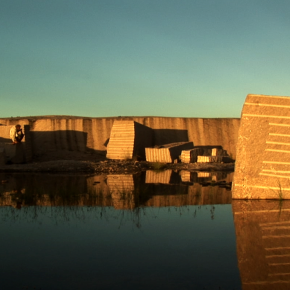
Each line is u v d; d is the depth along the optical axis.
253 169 8.36
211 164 22.98
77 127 33.69
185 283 3.75
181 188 11.29
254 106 8.30
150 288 3.63
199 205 8.20
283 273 4.00
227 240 5.28
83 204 8.47
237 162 8.45
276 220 6.33
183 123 33.91
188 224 6.36
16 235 5.77
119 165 21.58
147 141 29.67
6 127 26.69
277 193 8.30
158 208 7.91
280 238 5.29
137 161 24.62
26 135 24.77
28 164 21.36
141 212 7.50
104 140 33.09
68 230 6.07
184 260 4.46
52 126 33.94
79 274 4.04
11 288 3.69
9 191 10.79
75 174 17.44
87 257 4.63
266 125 8.26
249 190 8.41
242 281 3.79
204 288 3.62
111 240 5.41
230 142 33.34
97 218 6.97
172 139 33.19
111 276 3.96
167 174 17.30
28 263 4.44
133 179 14.60
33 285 3.76
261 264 4.29
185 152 24.73
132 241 5.34
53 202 8.78
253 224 6.11
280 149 8.21
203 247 4.98
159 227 6.19
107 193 10.05
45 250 4.95
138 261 4.45
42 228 6.24
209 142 33.28
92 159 27.62
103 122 33.84
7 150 23.27
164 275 3.98
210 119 34.12
